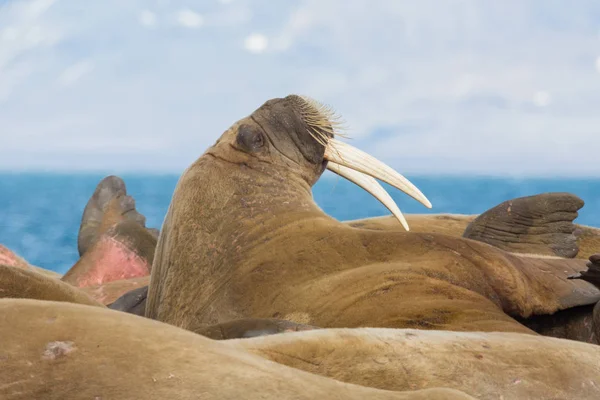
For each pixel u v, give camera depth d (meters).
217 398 7.54
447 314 19.59
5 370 7.72
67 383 7.63
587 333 21.89
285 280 21.50
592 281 18.95
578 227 34.91
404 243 22.03
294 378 8.09
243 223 23.33
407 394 8.16
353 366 11.36
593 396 12.05
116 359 7.89
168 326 8.76
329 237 22.41
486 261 21.75
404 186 25.97
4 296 12.49
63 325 8.26
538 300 21.73
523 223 31.98
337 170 26.77
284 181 24.83
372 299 20.20
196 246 23.53
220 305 21.97
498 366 12.08
